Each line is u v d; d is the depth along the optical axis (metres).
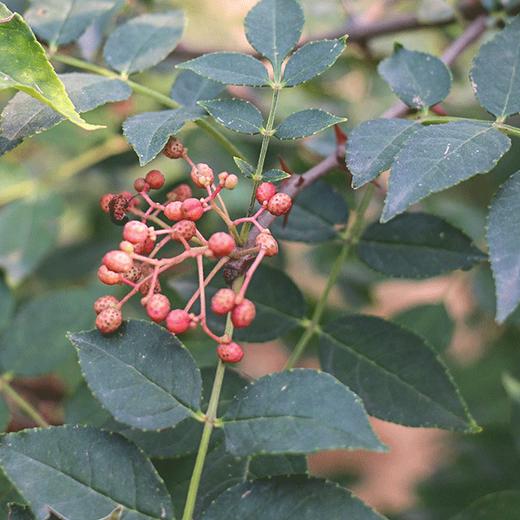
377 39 0.72
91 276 0.76
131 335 0.49
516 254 0.48
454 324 0.61
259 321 0.55
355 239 0.56
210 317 0.55
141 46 0.55
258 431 0.48
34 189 0.66
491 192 0.75
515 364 0.76
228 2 0.75
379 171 0.50
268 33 0.52
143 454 0.49
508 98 0.51
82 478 0.48
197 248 0.49
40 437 0.48
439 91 0.53
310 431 0.47
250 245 0.50
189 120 0.51
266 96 0.72
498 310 0.47
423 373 0.53
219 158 0.65
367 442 0.47
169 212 0.50
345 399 0.47
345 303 0.77
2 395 0.57
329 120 0.51
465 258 0.55
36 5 0.56
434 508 0.71
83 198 0.78
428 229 0.56
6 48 0.48
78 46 0.60
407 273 0.55
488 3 0.61
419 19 0.64
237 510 0.48
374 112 0.72
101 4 0.56
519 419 0.60
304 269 0.85
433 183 0.48
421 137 0.49
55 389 0.66
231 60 0.52
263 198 0.50
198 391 0.49
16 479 0.48
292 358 0.55
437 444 0.85
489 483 0.70
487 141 0.49
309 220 0.57
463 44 0.61
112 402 0.49
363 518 0.48
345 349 0.54
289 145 0.66
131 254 0.49
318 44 0.52
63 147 0.67
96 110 0.66
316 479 0.48
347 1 0.73
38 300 0.58
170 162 0.77
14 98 0.50
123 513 0.48
